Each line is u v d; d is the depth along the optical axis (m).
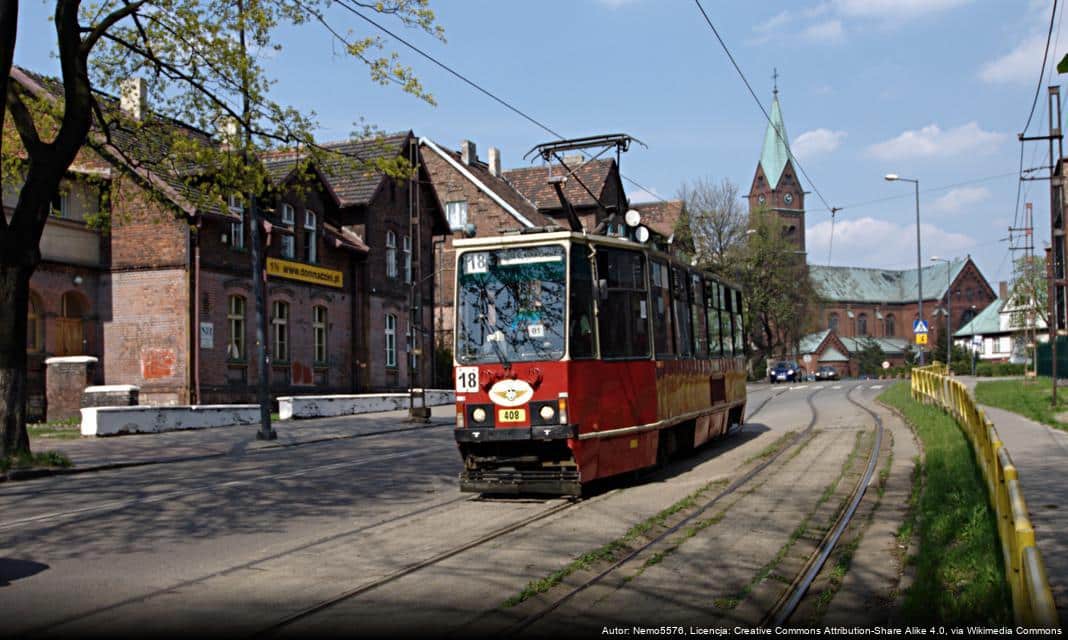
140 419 24.53
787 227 72.50
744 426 25.12
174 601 7.39
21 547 9.71
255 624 6.68
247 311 32.59
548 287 12.49
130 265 30.97
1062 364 41.19
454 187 53.16
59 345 30.08
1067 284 30.41
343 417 31.83
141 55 18.62
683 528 10.13
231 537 10.15
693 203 67.19
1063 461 13.48
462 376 12.69
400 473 15.81
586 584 7.74
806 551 8.97
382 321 40.03
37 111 19.14
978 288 130.12
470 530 10.23
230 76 18.70
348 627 6.57
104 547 9.66
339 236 38.00
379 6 16.91
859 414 27.84
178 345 30.27
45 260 29.48
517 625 6.54
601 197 55.56
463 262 12.97
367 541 9.78
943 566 7.33
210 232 31.02
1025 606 4.28
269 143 19.48
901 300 138.12
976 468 12.21
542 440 12.26
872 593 7.34
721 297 20.17
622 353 13.49
